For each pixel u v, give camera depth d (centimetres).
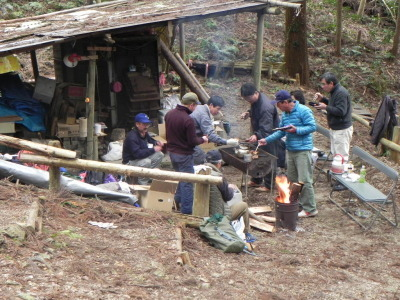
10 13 1681
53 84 1002
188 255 582
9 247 516
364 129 1391
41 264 501
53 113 1001
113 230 621
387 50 2180
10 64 891
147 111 1089
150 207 712
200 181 684
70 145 997
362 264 679
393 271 664
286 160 911
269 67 1755
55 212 632
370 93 1898
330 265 665
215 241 651
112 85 1051
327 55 2041
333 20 2311
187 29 1903
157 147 884
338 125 933
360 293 585
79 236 586
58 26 954
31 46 811
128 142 870
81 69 1058
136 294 474
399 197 924
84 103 1018
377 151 1178
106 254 552
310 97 1659
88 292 463
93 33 877
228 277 567
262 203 891
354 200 910
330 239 759
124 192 738
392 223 812
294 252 697
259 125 892
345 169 891
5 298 427
